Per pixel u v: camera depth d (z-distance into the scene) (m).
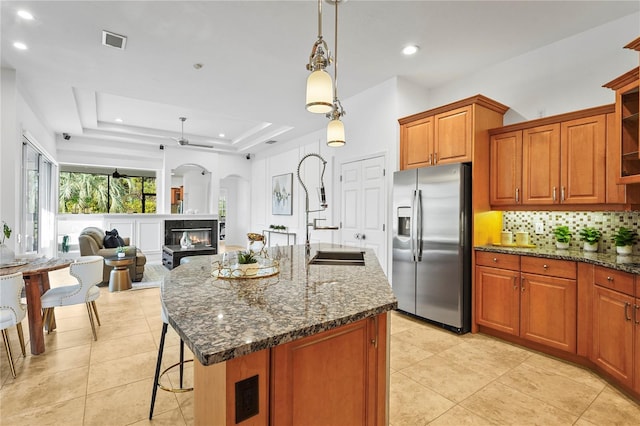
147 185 9.33
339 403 1.20
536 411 2.01
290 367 1.05
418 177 3.57
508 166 3.26
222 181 11.20
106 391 2.22
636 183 2.43
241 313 1.14
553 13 2.74
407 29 2.96
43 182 6.04
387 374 1.41
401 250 3.74
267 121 5.77
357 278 1.73
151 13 2.69
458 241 3.21
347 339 1.23
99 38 3.06
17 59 3.44
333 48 3.29
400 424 1.89
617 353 2.23
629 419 1.94
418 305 3.56
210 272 1.90
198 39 3.10
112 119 6.47
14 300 2.44
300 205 6.85
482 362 2.65
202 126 7.00
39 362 2.62
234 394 0.94
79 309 3.96
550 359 2.71
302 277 1.76
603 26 2.91
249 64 3.62
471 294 3.29
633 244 2.70
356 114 4.54
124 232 7.22
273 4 2.59
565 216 3.15
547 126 2.99
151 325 3.45
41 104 5.04
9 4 2.54
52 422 1.90
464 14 2.74
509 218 3.55
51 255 6.64
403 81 4.02
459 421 1.92
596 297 2.44
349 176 4.64
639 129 2.35
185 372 2.48
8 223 3.58
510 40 3.17
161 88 4.30
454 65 3.68
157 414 1.99
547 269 2.75
